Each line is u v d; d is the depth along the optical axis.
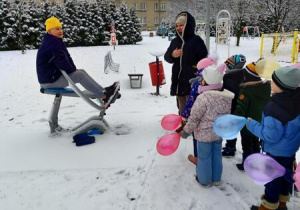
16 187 3.43
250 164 2.26
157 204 3.01
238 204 2.96
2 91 8.35
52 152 4.25
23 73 10.48
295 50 12.88
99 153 4.16
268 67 3.25
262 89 3.37
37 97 7.72
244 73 3.47
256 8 18.00
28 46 18.59
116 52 16.08
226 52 15.68
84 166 3.82
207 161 3.19
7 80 9.59
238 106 3.42
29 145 4.52
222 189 3.25
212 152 3.23
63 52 4.55
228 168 3.68
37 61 4.67
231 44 20.52
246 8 18.67
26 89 8.54
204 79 3.13
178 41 4.50
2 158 4.12
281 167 2.27
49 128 5.32
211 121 3.07
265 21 21.98
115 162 3.90
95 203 3.08
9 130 5.26
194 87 3.46
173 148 3.00
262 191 3.19
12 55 15.08
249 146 3.48
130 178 3.53
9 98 7.66
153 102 6.92
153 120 5.56
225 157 3.98
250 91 3.37
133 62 12.60
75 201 3.13
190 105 3.43
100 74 10.23
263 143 2.79
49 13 19.55
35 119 5.90
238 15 19.00
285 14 16.30
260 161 2.24
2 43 17.97
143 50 16.95
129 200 3.11
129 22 22.88
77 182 3.48
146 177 3.52
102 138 4.70
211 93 3.05
